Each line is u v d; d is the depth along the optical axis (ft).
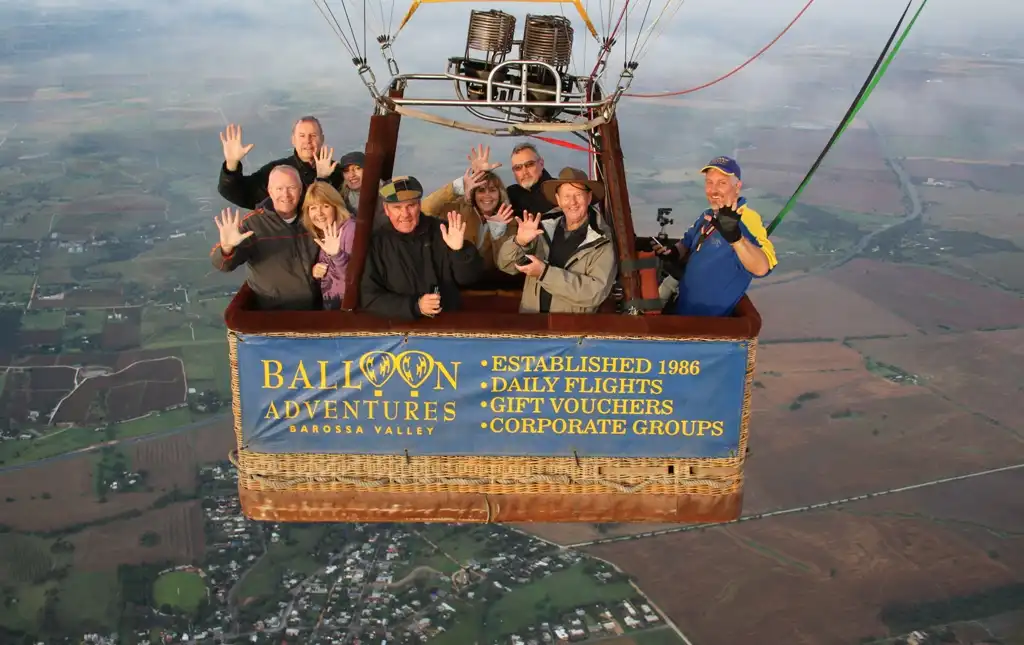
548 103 14.56
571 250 15.65
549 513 15.64
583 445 15.39
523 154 19.47
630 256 15.01
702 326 14.76
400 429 15.29
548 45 15.21
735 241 14.76
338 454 15.40
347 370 14.98
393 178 15.06
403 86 15.23
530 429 15.31
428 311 14.58
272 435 15.30
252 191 19.61
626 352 14.94
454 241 15.05
